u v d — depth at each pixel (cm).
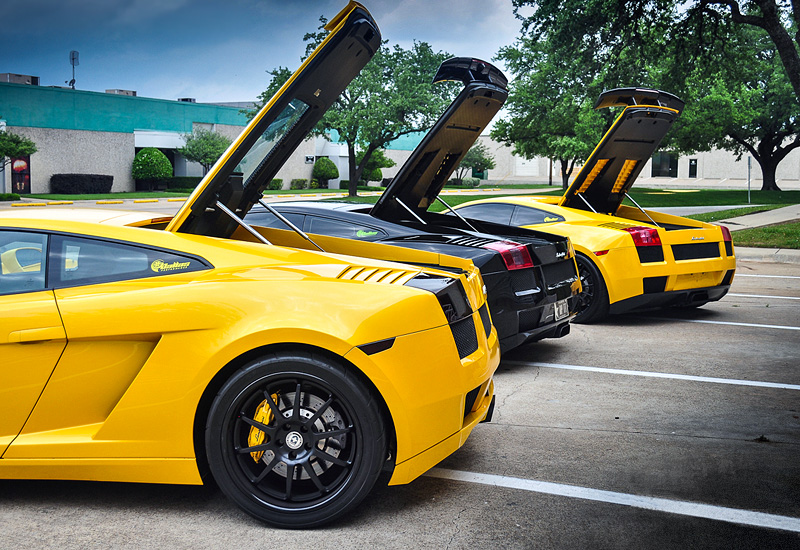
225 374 281
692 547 271
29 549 264
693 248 741
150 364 278
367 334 269
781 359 588
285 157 390
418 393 276
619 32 2245
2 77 5197
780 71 4300
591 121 3806
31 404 287
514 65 4094
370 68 3622
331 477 289
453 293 305
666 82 2355
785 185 6175
